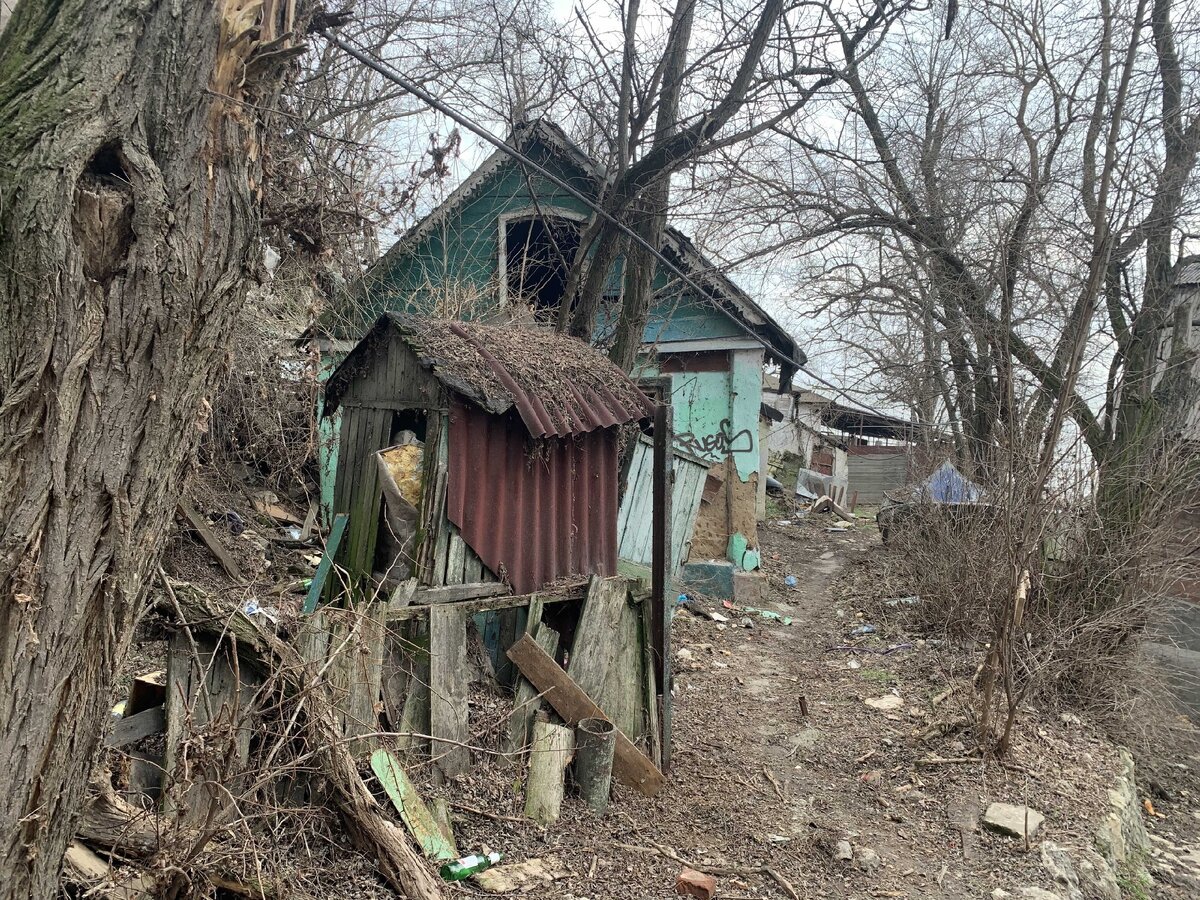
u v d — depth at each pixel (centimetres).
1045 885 396
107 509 191
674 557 880
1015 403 696
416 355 431
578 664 453
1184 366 765
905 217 973
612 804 432
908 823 462
